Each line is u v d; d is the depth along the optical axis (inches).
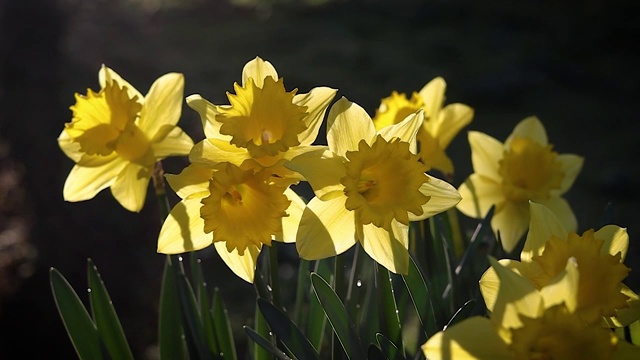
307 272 23.0
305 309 37.2
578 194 92.8
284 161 18.8
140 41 136.6
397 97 24.4
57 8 61.5
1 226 55.9
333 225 19.1
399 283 22.0
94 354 21.3
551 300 15.8
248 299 67.5
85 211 55.6
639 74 137.6
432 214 19.2
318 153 18.8
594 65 143.9
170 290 21.5
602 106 124.2
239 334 59.7
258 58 20.1
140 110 21.3
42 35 60.8
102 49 113.2
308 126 19.7
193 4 175.2
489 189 25.3
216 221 18.6
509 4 169.0
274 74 20.1
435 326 19.8
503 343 15.8
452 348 15.8
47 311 53.5
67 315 21.3
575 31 155.6
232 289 69.4
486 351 15.8
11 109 59.1
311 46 151.7
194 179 19.2
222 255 20.2
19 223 56.1
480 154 25.5
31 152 58.2
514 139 24.8
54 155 58.8
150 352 53.2
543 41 153.9
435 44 149.6
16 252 54.2
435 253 22.7
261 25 165.9
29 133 58.6
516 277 15.9
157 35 151.4
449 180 24.6
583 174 99.0
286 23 167.3
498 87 128.1
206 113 19.6
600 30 154.9
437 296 21.6
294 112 19.1
